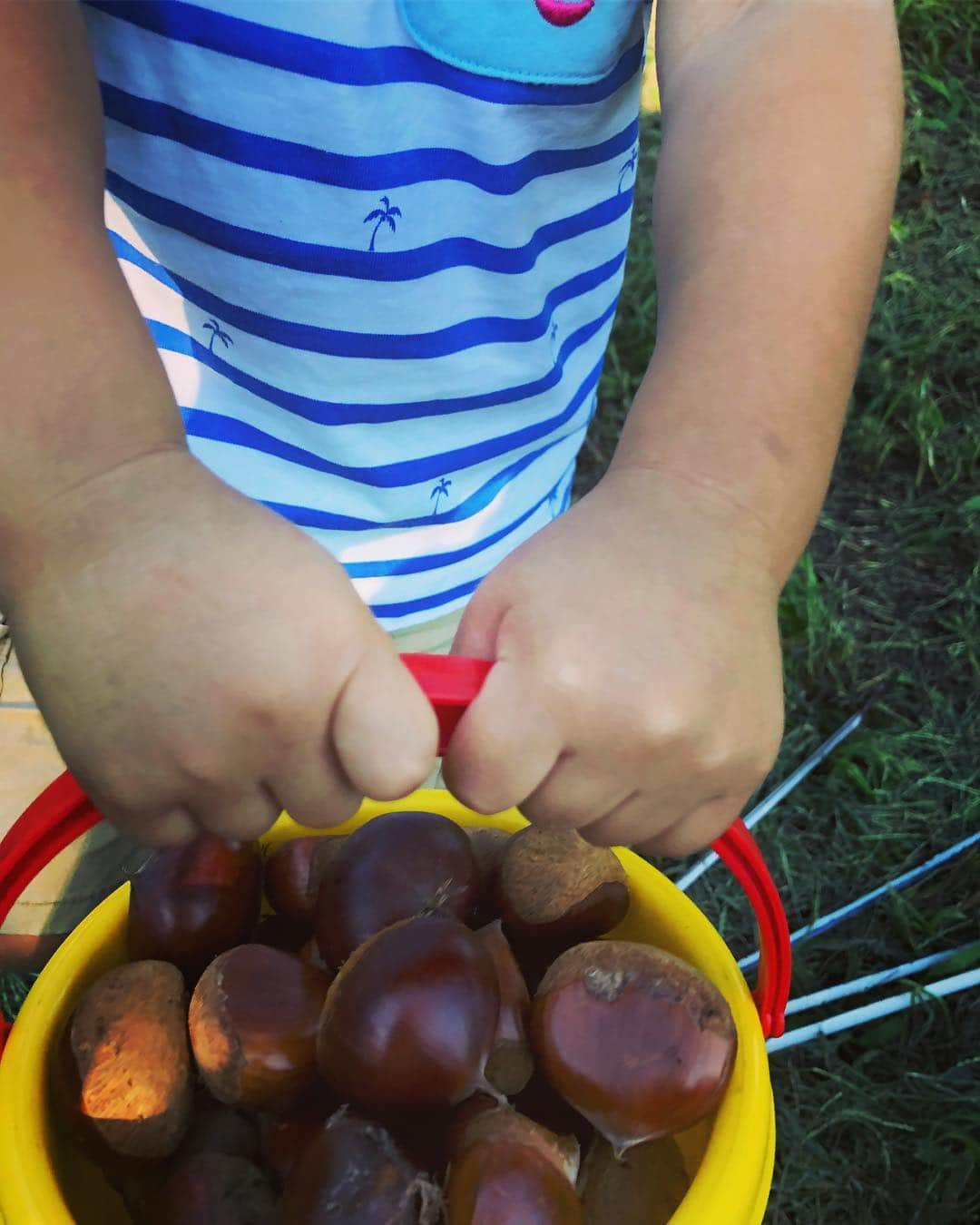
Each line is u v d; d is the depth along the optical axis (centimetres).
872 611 60
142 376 21
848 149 26
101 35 32
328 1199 23
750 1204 24
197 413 36
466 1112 25
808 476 24
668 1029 24
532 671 19
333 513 39
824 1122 42
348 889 27
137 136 33
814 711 55
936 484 67
